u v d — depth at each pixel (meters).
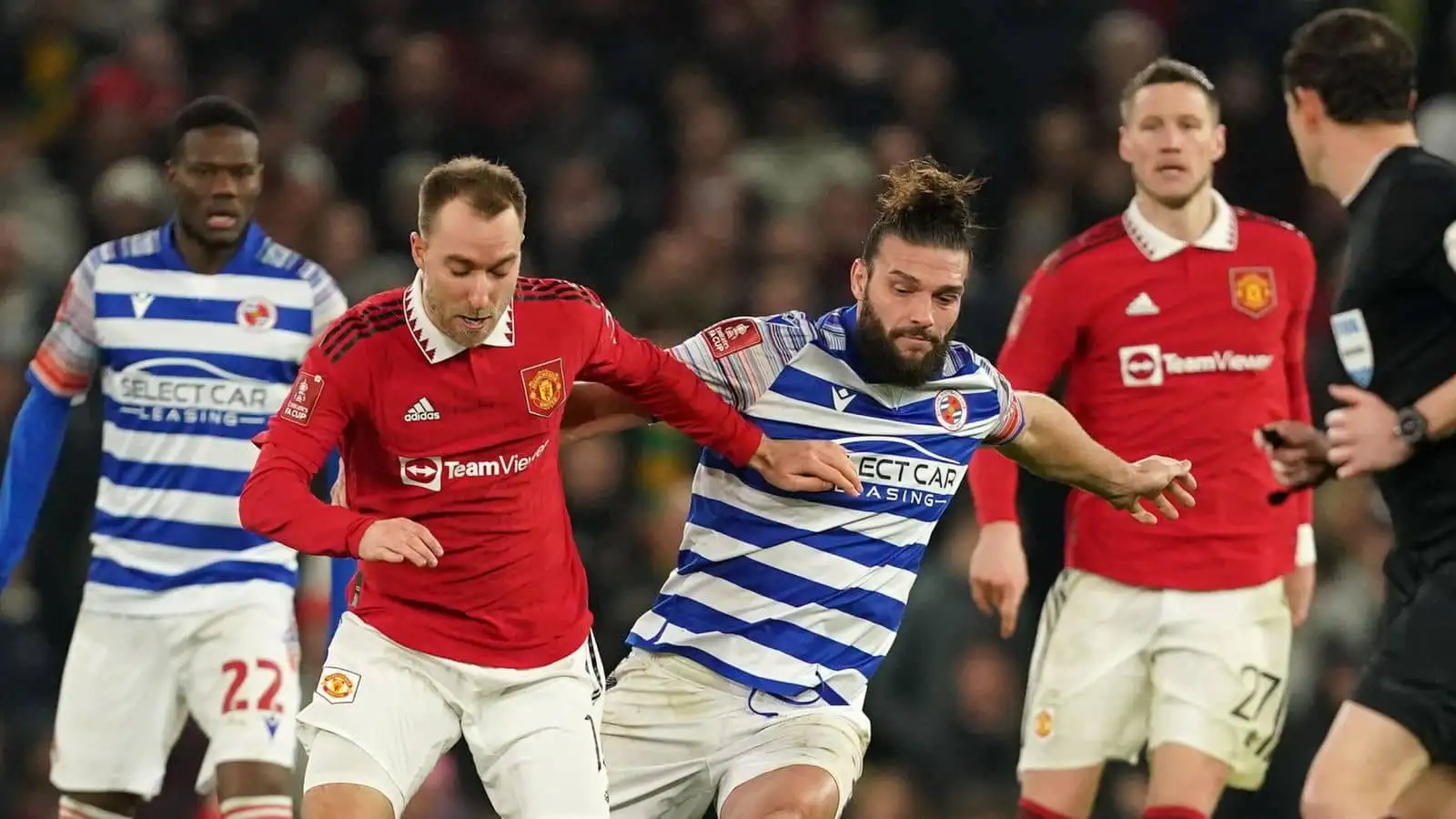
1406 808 19.03
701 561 18.14
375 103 42.94
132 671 21.39
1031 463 18.67
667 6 45.03
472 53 43.78
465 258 15.62
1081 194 39.22
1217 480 21.47
